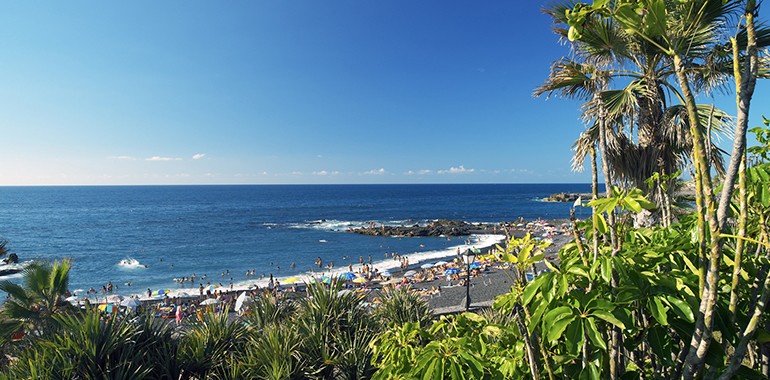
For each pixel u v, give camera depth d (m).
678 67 1.79
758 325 1.97
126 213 130.12
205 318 7.47
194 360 6.34
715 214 1.75
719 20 2.92
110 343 5.75
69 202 189.75
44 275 10.65
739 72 1.66
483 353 2.73
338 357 6.47
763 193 2.11
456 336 2.99
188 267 50.88
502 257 2.34
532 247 2.29
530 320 2.14
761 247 2.42
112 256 57.59
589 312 1.98
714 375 2.08
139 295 37.88
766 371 2.36
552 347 2.44
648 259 2.23
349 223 97.81
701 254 1.87
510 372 2.47
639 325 2.29
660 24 1.77
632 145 7.02
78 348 5.54
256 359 6.33
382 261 53.19
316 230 84.75
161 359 6.11
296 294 9.27
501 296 2.62
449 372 2.38
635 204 1.88
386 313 9.22
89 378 5.39
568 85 7.23
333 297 7.56
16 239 74.25
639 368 2.43
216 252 60.41
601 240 2.67
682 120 6.51
